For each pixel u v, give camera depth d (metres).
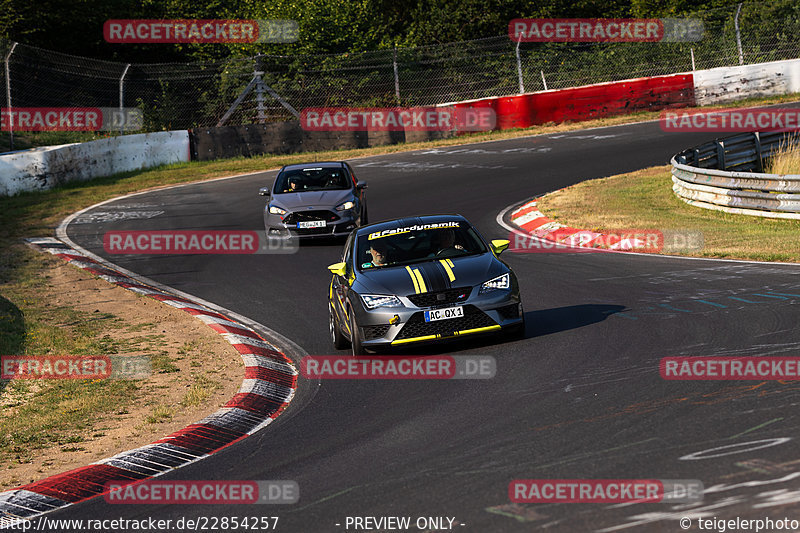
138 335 43.38
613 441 21.58
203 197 89.88
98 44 139.50
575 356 31.23
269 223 64.19
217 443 26.62
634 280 45.16
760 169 84.31
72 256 65.12
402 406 27.81
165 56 145.38
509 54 133.00
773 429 20.95
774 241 51.97
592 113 123.94
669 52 136.62
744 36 135.25
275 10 136.62
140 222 78.44
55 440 28.27
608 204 70.88
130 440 27.44
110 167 106.50
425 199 81.19
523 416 24.83
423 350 35.31
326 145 116.88
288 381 33.91
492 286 33.88
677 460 19.70
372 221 72.69
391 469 21.64
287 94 124.62
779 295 37.50
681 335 32.47
